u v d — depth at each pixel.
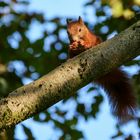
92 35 11.06
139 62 11.88
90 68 6.32
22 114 6.14
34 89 6.21
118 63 6.39
